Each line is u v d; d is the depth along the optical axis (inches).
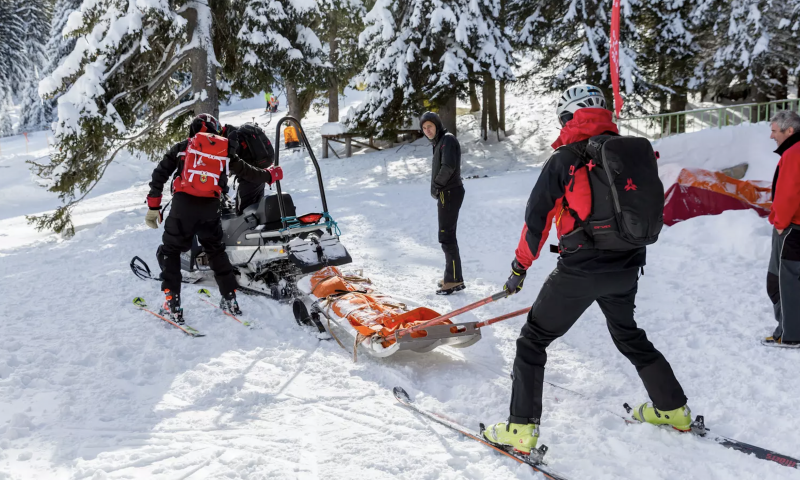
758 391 129.8
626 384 137.1
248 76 553.0
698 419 111.4
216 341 173.5
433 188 209.8
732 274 211.2
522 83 760.3
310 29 585.3
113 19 456.1
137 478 103.0
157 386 143.8
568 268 101.7
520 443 105.3
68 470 106.6
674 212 279.0
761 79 654.5
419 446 112.5
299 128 212.5
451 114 704.4
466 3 641.6
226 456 110.3
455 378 144.1
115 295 227.8
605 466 104.6
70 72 463.5
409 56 658.2
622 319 111.3
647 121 664.4
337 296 179.2
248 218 219.5
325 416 125.8
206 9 500.7
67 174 449.1
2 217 721.6
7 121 1551.4
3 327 191.5
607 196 95.4
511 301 203.5
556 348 160.4
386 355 146.6
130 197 730.8
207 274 242.4
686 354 151.3
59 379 147.7
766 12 623.2
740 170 331.3
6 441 116.1
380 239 319.3
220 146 185.5
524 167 650.2
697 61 700.0
